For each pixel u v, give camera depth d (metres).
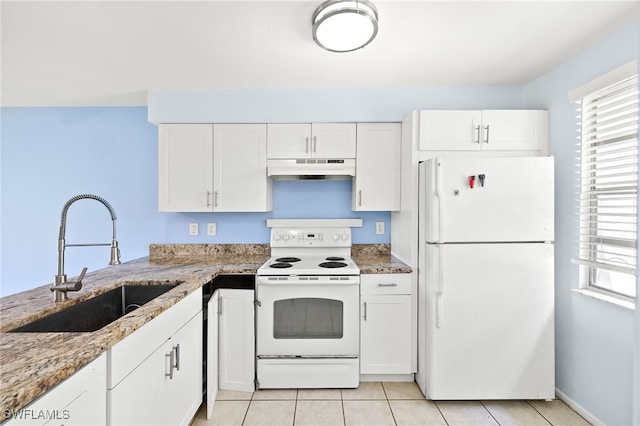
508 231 1.97
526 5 1.48
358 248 2.84
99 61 2.02
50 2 1.43
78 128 2.84
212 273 2.03
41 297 1.46
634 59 1.61
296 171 2.48
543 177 1.96
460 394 2.00
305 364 2.19
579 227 1.93
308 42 1.80
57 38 1.74
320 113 2.49
